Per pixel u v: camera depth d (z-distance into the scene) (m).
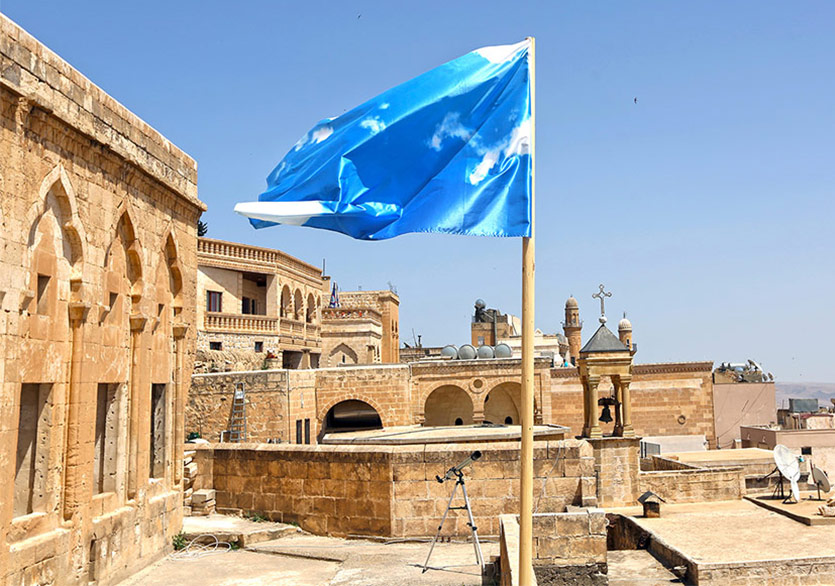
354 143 9.77
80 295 13.23
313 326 56.91
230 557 17.20
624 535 22.23
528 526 8.79
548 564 13.77
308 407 40.72
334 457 19.33
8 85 10.81
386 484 18.59
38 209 11.93
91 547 13.71
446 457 18.64
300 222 9.60
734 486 26.56
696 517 22.27
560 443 18.89
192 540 18.19
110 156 14.20
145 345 16.30
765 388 56.47
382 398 43.03
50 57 12.09
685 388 55.50
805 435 48.91
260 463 20.41
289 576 15.52
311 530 19.44
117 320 15.02
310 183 9.76
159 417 17.78
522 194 9.44
